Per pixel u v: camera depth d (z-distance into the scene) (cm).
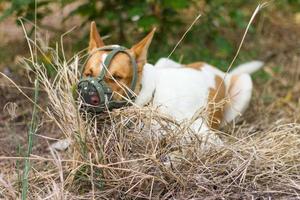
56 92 432
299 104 617
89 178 414
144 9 648
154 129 430
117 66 424
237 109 554
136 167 417
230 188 419
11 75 646
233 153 439
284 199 408
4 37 794
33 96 611
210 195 413
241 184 421
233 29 834
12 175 452
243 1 835
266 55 787
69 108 421
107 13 671
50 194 405
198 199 408
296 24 905
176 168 426
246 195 413
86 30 738
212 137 466
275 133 475
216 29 760
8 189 413
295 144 465
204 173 429
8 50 733
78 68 458
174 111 472
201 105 494
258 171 434
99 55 428
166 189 420
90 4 668
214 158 438
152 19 623
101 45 452
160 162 414
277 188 421
